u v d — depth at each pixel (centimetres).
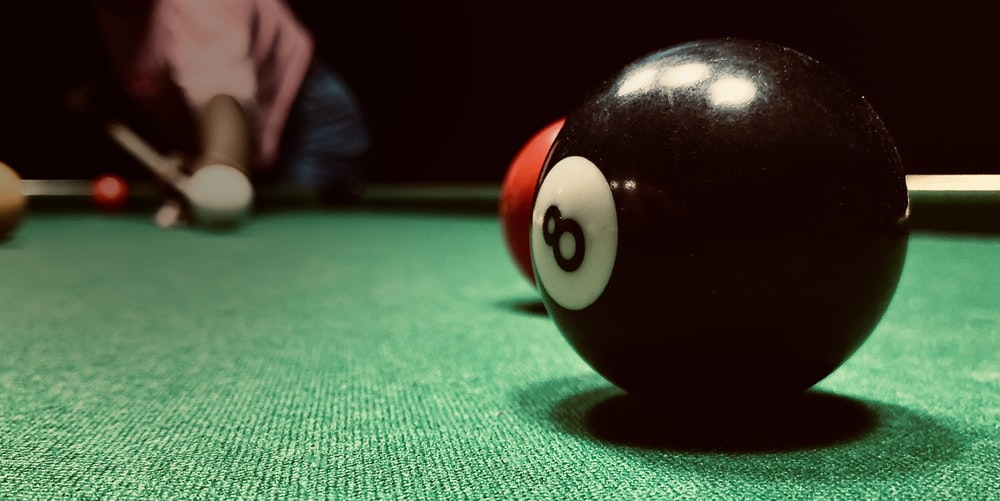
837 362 13
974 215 46
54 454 12
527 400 15
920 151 50
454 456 12
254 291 30
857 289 12
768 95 12
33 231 57
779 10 56
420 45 91
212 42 54
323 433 13
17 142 95
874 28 51
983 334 21
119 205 77
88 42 92
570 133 14
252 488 11
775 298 12
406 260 40
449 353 19
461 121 89
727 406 13
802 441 13
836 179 12
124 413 14
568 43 75
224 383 16
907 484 11
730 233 12
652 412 14
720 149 12
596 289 13
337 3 98
